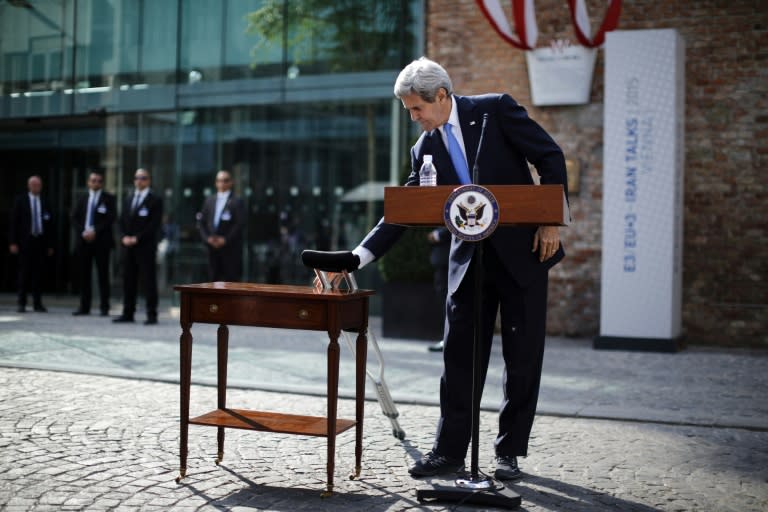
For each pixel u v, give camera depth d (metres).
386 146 12.08
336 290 3.78
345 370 7.21
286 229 12.63
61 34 13.89
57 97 13.95
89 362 7.35
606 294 9.21
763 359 8.58
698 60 9.87
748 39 9.69
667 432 4.99
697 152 9.89
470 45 10.93
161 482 3.77
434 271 9.52
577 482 3.91
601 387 6.57
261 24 12.73
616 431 5.00
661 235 9.05
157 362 7.44
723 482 3.93
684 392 6.38
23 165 14.55
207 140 13.07
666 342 9.00
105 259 12.43
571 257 10.45
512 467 3.96
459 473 3.94
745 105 9.72
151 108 13.36
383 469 4.10
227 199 11.34
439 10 11.08
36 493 3.53
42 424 4.85
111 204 12.49
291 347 8.80
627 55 9.17
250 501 3.51
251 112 12.80
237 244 11.26
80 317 12.06
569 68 10.23
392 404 4.59
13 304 14.37
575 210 10.41
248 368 7.21
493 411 5.50
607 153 9.20
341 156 12.31
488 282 4.02
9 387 6.00
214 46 13.01
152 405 5.48
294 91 12.55
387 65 12.02
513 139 3.87
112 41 13.59
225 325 4.16
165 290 13.20
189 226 13.13
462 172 3.95
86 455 4.20
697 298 9.90
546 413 5.46
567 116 10.43
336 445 4.57
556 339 10.20
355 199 12.25
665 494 3.73
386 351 8.59
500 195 3.39
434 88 3.74
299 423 3.81
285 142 12.62
